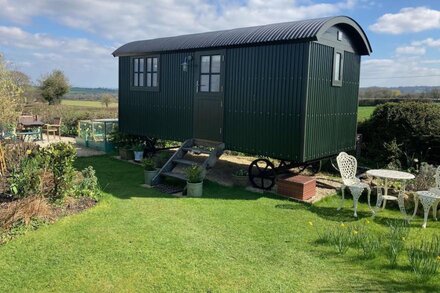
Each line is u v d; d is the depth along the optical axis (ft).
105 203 21.66
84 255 15.01
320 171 32.22
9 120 34.71
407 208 22.17
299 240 17.12
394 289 12.99
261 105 25.73
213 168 32.94
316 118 24.66
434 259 14.66
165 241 16.55
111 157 38.04
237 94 27.25
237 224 19.07
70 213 19.63
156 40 35.83
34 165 21.24
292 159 24.29
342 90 27.58
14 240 16.17
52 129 49.83
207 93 29.48
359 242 16.44
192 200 23.29
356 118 30.17
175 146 41.42
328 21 23.67
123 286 12.87
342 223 19.12
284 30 24.49
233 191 25.75
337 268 14.46
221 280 13.39
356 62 29.09
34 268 13.96
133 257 14.93
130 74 37.52
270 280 13.46
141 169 32.60
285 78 24.18
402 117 32.68
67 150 21.17
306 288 13.00
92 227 17.90
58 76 90.84
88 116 58.90
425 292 12.80
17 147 27.68
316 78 24.03
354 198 20.84
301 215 20.86
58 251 15.31
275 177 26.16
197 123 30.71
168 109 33.45
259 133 26.05
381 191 22.85
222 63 28.04
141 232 17.48
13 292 12.41
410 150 32.45
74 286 12.80
